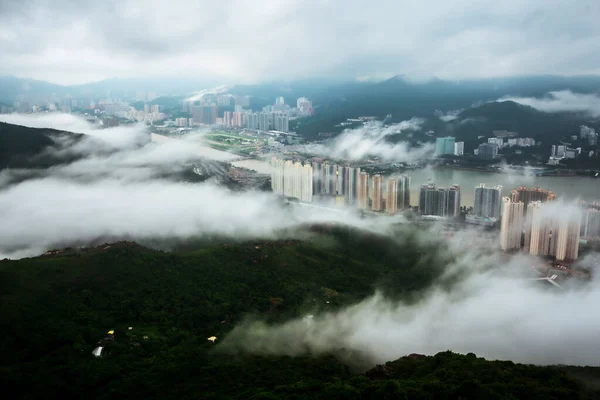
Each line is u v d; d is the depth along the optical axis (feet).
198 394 239.50
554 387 246.47
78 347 288.51
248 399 223.51
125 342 307.99
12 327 290.76
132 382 252.83
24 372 252.42
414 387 233.96
